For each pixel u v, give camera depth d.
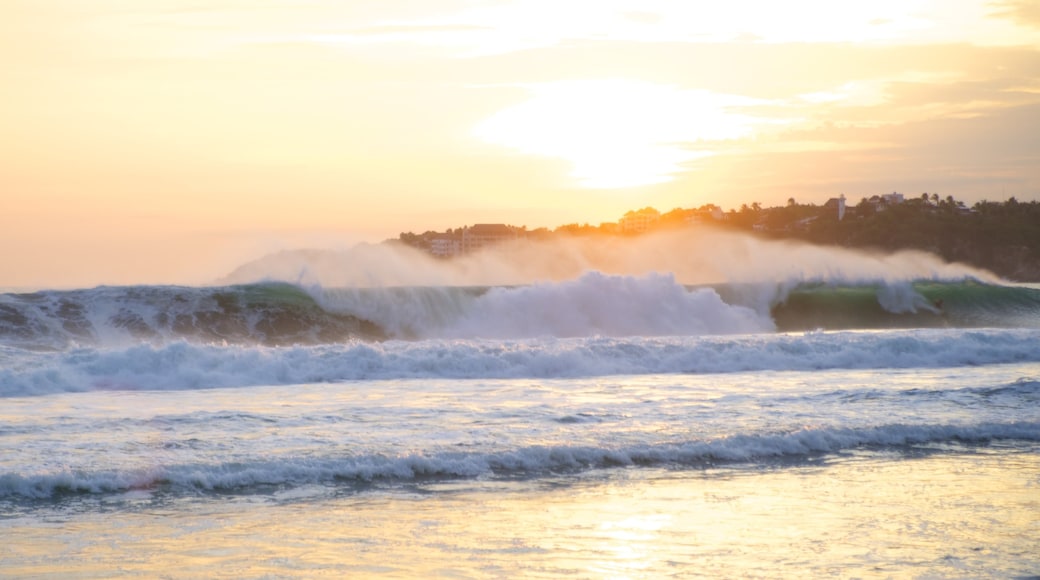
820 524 16.03
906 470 20.34
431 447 20.67
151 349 32.50
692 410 26.20
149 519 15.93
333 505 16.98
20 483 17.34
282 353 34.00
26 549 14.22
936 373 36.09
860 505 17.34
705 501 17.61
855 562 13.96
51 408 26.14
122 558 13.84
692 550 14.52
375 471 19.08
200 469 18.58
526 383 32.25
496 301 52.19
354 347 34.75
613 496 17.92
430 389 30.56
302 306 49.22
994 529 15.76
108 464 18.73
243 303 48.06
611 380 33.22
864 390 30.45
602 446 21.17
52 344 41.25
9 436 21.52
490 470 19.75
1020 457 21.80
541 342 38.62
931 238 152.50
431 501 17.38
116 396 28.81
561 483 18.91
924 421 25.05
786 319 61.28
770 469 20.38
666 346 37.75
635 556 14.20
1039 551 14.53
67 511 16.31
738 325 57.28
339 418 24.38
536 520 16.17
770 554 14.32
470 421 24.12
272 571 13.32
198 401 27.67
